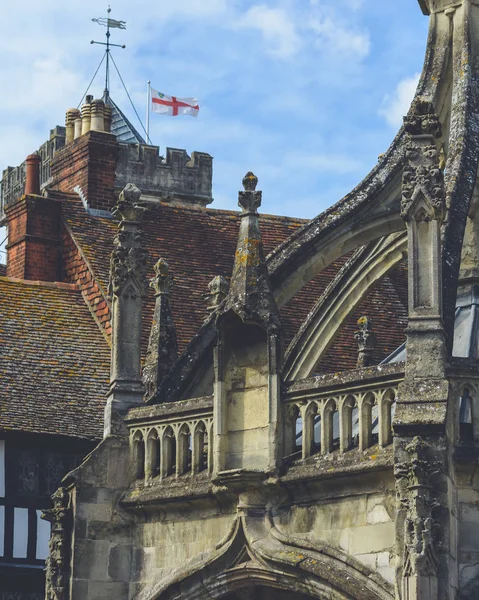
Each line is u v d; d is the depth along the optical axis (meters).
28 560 54.84
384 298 61.97
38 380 57.47
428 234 37.16
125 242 42.75
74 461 55.75
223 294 46.50
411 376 36.62
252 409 39.06
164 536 40.59
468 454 36.41
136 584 40.84
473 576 36.22
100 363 59.19
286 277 43.88
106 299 61.94
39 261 67.75
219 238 66.94
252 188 40.31
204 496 39.53
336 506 37.78
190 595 39.56
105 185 70.81
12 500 54.88
